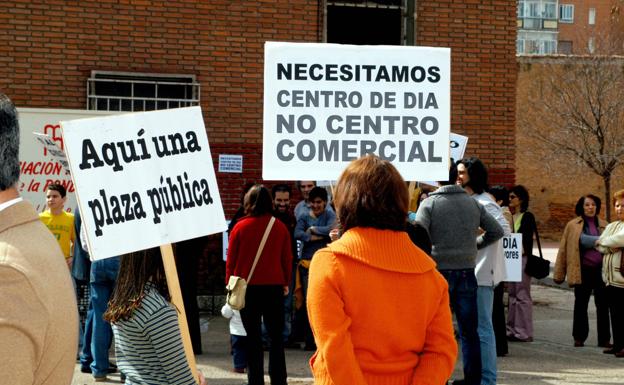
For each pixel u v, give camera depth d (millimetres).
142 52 13727
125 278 4699
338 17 15914
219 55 13945
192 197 5207
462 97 14633
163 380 4539
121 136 5078
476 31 14664
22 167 11734
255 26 14031
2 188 2357
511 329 12367
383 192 3770
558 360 10828
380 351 3670
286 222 11141
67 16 13477
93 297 9258
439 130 7398
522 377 9672
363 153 7309
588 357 11102
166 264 4945
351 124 7293
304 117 7234
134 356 4566
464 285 7797
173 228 5121
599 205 11977
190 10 13836
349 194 3793
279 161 7203
